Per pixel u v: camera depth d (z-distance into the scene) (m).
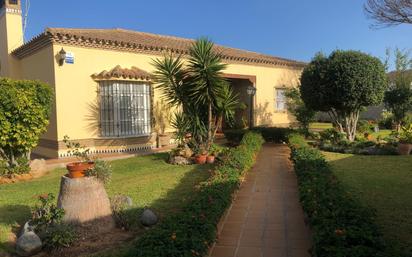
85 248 4.88
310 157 8.30
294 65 21.55
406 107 21.44
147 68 14.04
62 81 11.95
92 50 12.58
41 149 13.27
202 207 4.91
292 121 22.00
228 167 7.91
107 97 12.89
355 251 3.17
